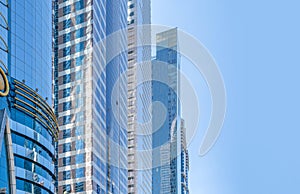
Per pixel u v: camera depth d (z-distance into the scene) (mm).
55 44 161250
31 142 98812
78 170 147875
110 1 189000
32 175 97375
